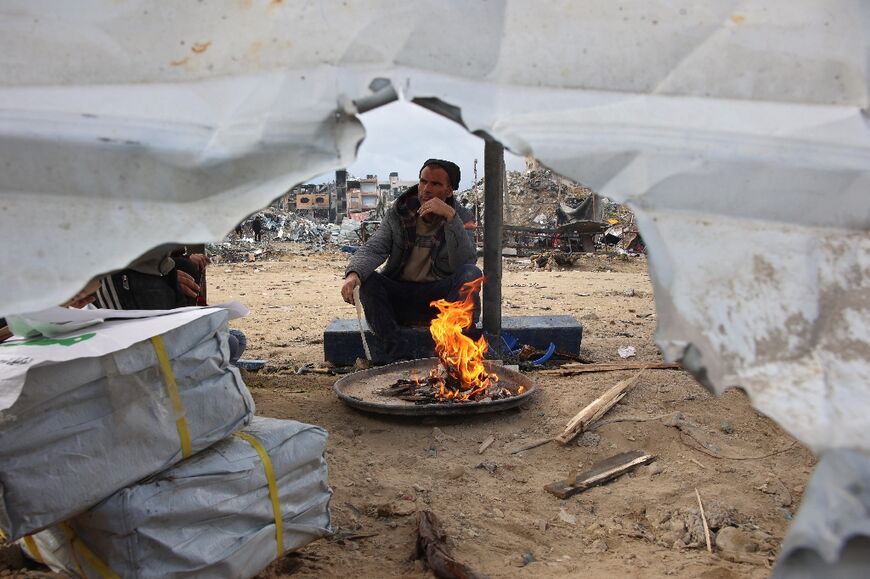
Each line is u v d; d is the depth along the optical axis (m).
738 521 2.93
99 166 1.38
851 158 1.38
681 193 1.36
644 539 2.82
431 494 3.17
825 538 1.11
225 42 1.46
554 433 3.86
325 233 31.89
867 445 1.14
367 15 1.47
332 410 4.24
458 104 1.41
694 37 1.47
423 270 5.31
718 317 1.29
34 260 1.34
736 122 1.42
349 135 1.43
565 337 5.70
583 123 1.40
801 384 1.22
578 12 1.48
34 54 1.42
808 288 1.30
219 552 2.11
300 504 2.42
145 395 2.09
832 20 1.46
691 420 3.93
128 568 1.99
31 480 1.88
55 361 1.88
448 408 3.90
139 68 1.44
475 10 1.48
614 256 20.72
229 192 1.40
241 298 11.52
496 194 5.11
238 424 2.35
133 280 3.67
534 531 2.86
